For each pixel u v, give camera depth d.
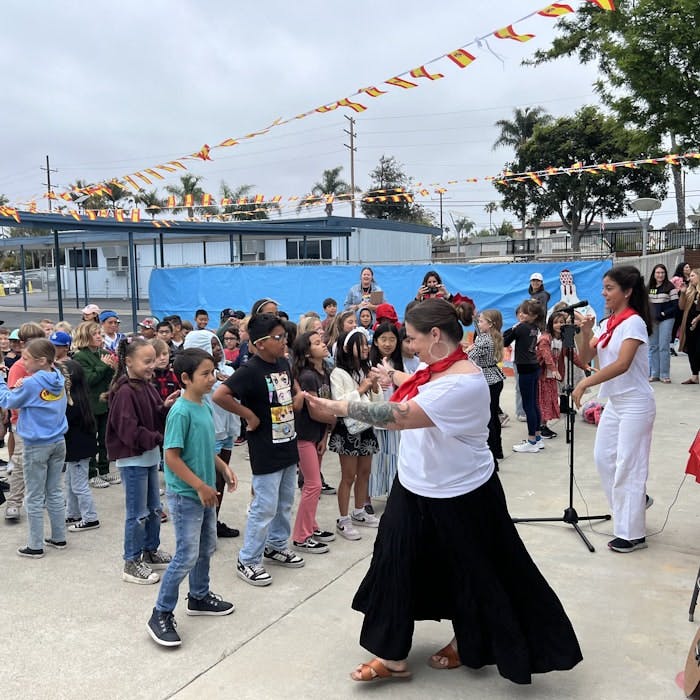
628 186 27.78
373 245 27.30
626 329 4.32
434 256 36.28
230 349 7.34
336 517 5.36
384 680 3.12
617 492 4.53
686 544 4.64
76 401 5.04
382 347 5.03
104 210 11.17
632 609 3.74
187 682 3.12
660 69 16.33
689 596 3.89
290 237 26.11
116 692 3.05
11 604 3.92
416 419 2.76
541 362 7.39
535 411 7.08
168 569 3.49
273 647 3.42
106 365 6.32
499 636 2.89
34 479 4.55
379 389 4.95
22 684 3.11
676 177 25.27
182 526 3.47
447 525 2.89
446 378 2.82
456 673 3.18
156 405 4.43
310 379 4.53
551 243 31.41
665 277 10.56
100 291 32.97
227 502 5.75
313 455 4.59
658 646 3.37
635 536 4.51
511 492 5.82
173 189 40.34
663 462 6.55
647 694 2.99
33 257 49.53
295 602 3.92
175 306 16.38
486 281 12.14
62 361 5.09
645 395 4.41
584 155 27.22
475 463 2.91
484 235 58.62
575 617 3.65
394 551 2.99
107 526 5.23
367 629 3.07
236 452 7.46
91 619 3.74
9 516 5.33
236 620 3.71
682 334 10.27
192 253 29.77
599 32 17.25
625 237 25.89
